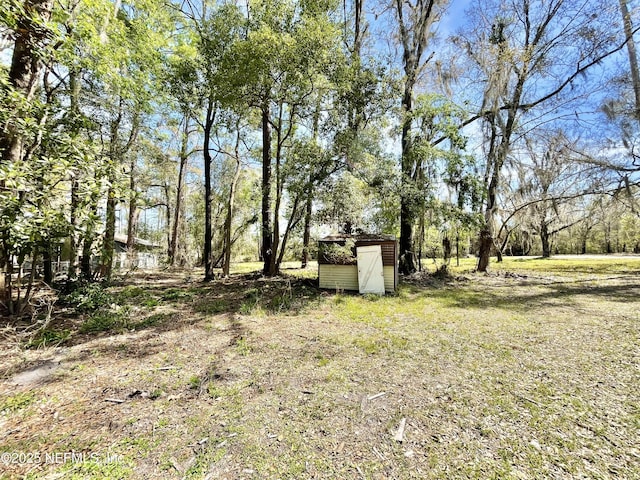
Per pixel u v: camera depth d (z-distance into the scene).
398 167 9.17
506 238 14.43
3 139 4.04
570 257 21.41
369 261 7.59
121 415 2.19
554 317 5.00
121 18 7.87
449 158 9.12
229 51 7.22
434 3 10.12
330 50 7.12
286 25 7.19
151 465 1.69
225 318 5.06
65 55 5.38
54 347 3.60
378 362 3.17
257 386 2.64
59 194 4.00
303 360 3.23
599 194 10.05
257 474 1.62
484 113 10.77
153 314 5.28
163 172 14.44
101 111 7.52
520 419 2.11
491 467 1.65
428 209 9.30
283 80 7.18
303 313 5.43
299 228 9.75
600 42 9.51
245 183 16.22
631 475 1.57
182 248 18.81
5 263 4.38
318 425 2.07
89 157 4.09
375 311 5.57
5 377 2.80
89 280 7.49
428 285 8.81
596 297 6.66
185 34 9.52
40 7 4.45
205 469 1.66
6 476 1.58
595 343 3.68
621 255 22.88
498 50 10.08
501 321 4.80
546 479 1.56
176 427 2.04
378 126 8.69
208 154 9.70
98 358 3.29
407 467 1.67
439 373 2.88
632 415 2.13
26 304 4.57
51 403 2.36
